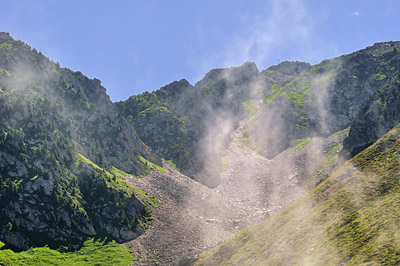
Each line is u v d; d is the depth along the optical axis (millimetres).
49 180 117438
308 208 100312
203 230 129500
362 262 62969
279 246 87312
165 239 120500
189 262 102750
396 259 59125
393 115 135375
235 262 92688
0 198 104875
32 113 135250
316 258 73062
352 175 101562
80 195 124875
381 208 77000
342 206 88312
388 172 90812
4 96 133750
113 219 122812
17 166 115312
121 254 109875
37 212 109438
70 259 103625
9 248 98188
